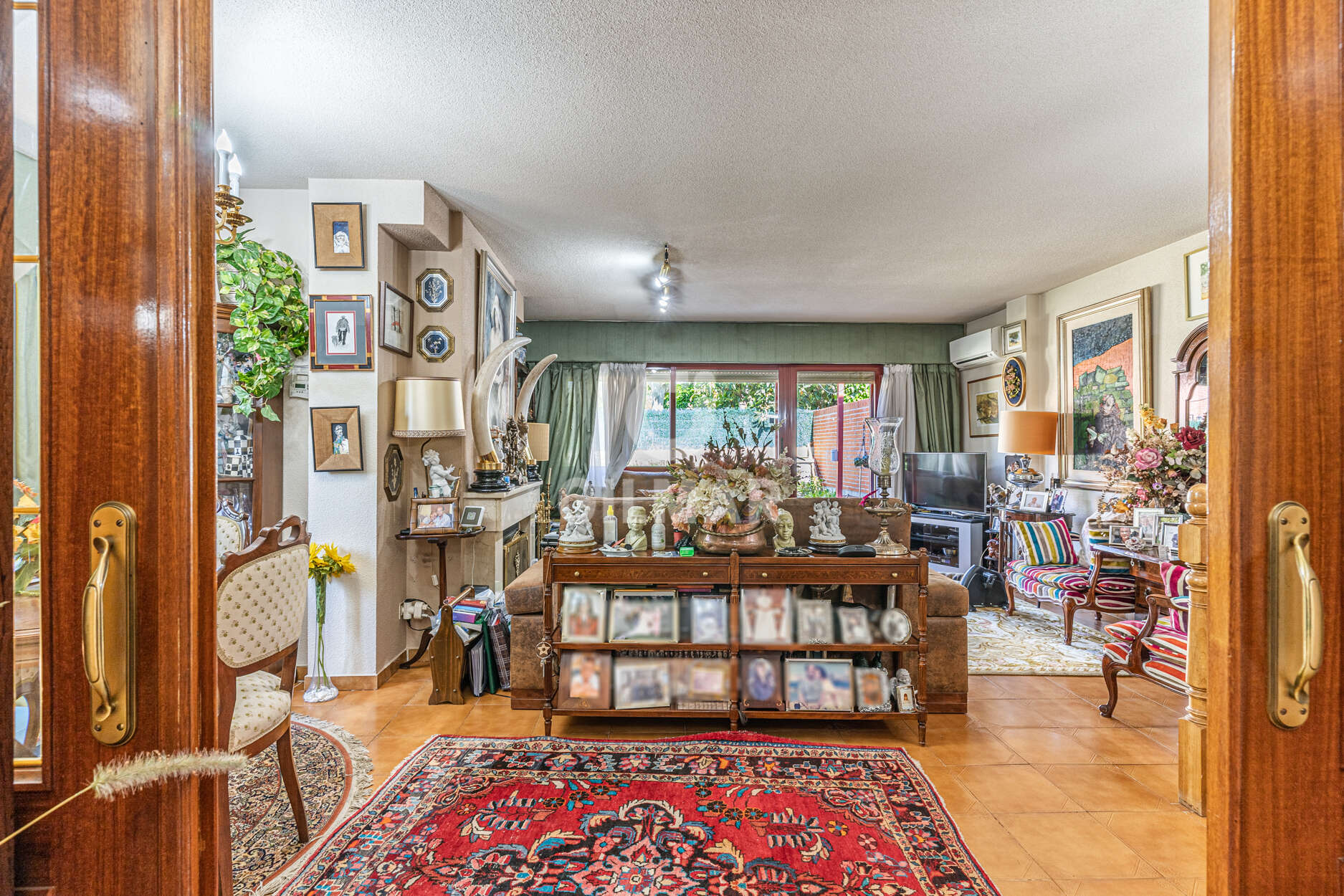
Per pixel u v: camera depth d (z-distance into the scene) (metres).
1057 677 3.55
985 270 5.15
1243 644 0.70
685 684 2.84
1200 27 2.18
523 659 3.14
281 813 2.17
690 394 7.36
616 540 3.24
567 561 2.81
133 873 0.71
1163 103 2.66
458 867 1.87
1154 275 4.65
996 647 4.09
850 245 4.50
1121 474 4.06
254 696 2.01
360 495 3.39
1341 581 0.70
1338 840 0.70
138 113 0.72
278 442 3.57
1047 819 2.14
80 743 0.70
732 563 2.78
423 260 3.84
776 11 2.10
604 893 1.77
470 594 3.70
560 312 6.68
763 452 2.99
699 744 2.70
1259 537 0.70
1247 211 0.70
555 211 3.84
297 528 2.16
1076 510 5.39
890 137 2.94
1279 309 0.70
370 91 2.56
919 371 7.32
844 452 7.41
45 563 0.70
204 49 0.76
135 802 0.71
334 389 3.37
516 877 1.83
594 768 2.47
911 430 7.25
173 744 0.71
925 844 1.99
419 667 3.75
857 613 2.88
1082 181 3.43
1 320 0.69
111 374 0.71
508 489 4.19
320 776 2.43
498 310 4.82
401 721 2.97
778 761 2.55
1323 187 0.70
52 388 0.71
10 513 0.69
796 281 5.48
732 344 7.24
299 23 2.15
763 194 3.60
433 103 2.66
